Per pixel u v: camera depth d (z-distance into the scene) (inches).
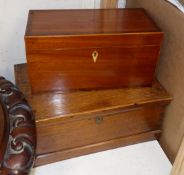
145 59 35.1
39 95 35.9
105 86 36.9
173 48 34.3
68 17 36.2
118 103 35.3
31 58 32.5
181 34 32.2
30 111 28.6
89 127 36.1
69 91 36.5
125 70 35.7
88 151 38.7
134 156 39.0
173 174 33.0
